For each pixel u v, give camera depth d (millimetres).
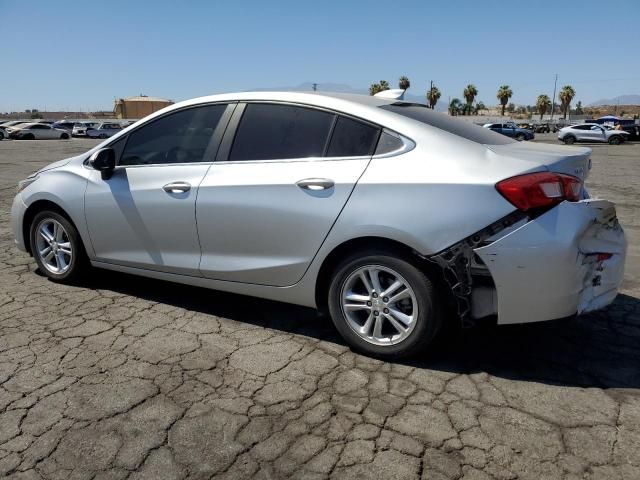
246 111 3578
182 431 2461
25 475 2160
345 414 2605
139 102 87250
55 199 4258
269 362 3137
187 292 4336
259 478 2164
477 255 2770
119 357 3174
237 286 3561
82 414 2582
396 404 2695
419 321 2977
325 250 3148
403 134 3068
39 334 3480
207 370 3029
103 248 4129
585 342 3420
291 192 3227
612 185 11875
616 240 3088
